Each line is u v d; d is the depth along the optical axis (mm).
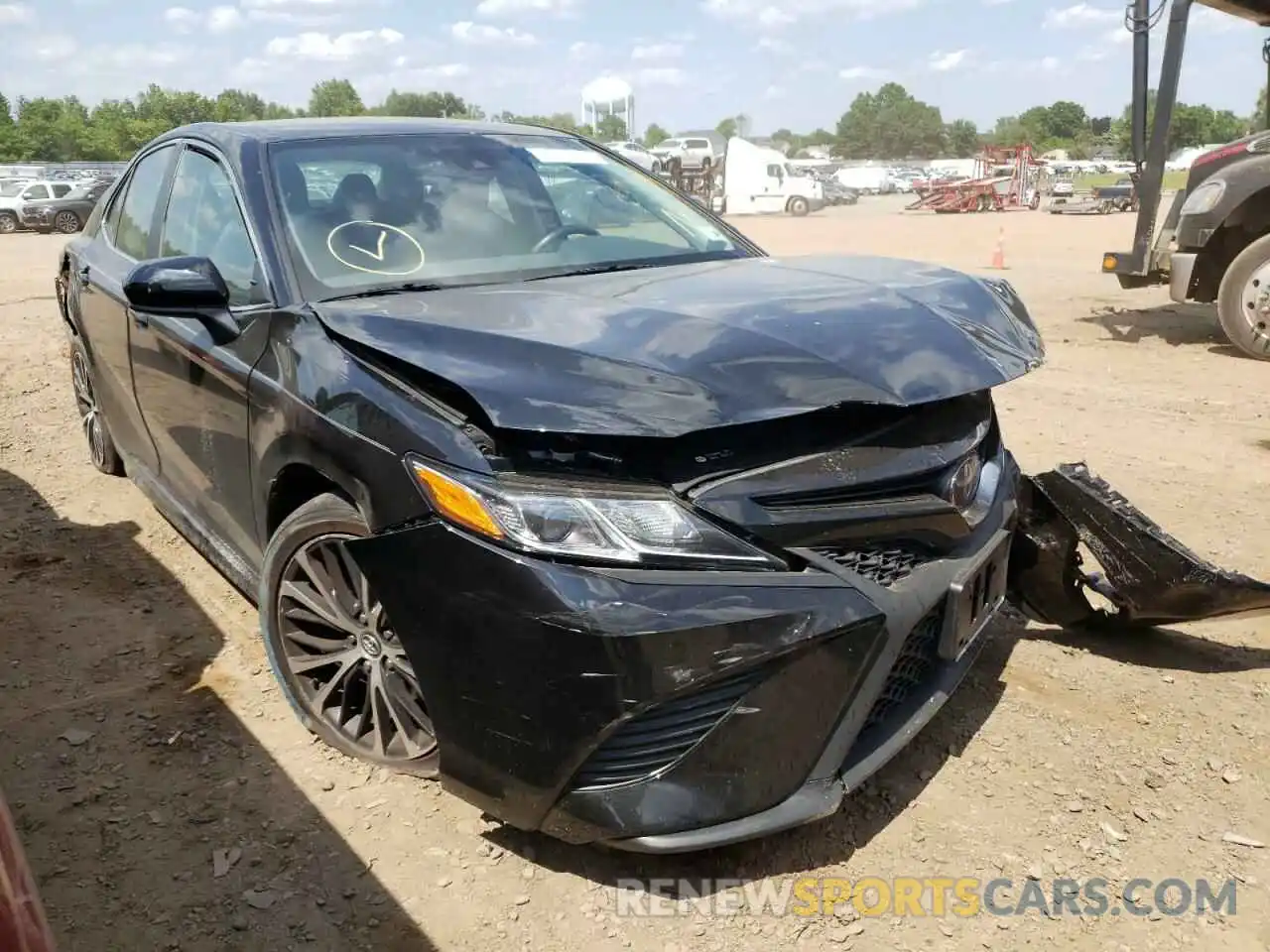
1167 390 6852
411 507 2242
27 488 5020
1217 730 2973
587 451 2109
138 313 3658
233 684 3238
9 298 11930
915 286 2781
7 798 2691
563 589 2041
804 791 2229
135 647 3475
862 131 155000
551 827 2221
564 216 3482
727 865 2451
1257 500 4680
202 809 2646
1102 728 2990
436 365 2240
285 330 2744
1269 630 3570
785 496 2172
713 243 3684
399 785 2736
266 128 3559
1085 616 3508
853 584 2193
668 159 38562
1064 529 3328
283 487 2809
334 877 2414
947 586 2412
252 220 3088
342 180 3252
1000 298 2809
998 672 3314
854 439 2309
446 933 2252
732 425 2094
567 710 2074
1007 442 5625
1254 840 2520
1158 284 9188
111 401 4348
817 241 21734
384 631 2559
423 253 3104
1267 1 8672
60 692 3197
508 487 2123
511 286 2957
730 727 2117
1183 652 3434
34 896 1217
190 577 4004
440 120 3885
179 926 2268
